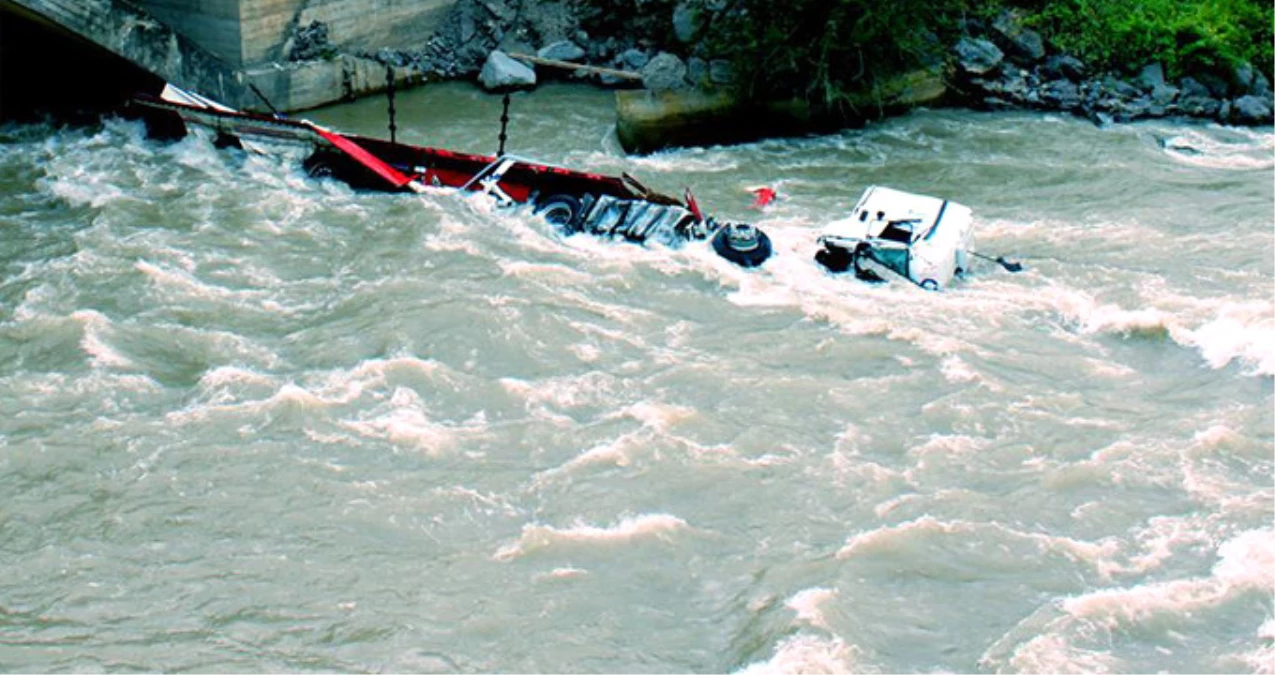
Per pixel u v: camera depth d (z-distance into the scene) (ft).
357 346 73.46
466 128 112.78
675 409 68.33
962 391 71.31
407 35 123.54
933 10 115.55
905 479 64.18
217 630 54.03
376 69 119.44
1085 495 63.57
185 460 63.72
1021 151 111.55
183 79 107.04
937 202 86.28
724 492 62.69
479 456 64.69
